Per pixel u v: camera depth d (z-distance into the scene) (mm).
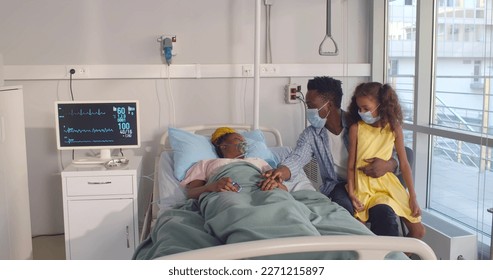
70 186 2375
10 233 2305
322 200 2023
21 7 2857
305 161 2295
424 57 2928
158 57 3041
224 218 1630
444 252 2363
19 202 2428
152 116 3090
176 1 3027
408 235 2150
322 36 3260
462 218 2945
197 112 3150
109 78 2998
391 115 2094
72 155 3010
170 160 2564
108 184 2398
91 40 2951
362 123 2170
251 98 3215
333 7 3266
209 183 2201
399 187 2137
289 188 2312
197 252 1101
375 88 2100
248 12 3131
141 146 3096
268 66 3160
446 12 2857
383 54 3318
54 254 2768
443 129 2730
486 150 2656
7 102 2295
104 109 2631
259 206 1634
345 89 3320
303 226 1489
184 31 3059
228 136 2518
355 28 3314
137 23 2994
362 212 2107
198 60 3102
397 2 3223
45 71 2893
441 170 3082
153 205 2389
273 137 3262
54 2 2887
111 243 2430
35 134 2961
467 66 2744
